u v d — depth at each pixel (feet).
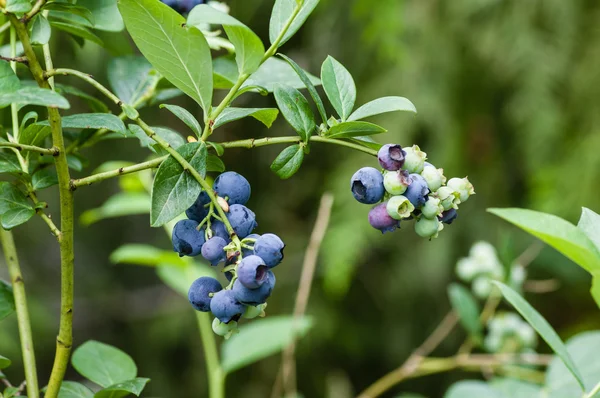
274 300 13.34
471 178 12.42
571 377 5.73
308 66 12.76
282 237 14.01
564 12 11.30
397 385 13.98
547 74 11.34
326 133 3.54
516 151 12.20
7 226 3.48
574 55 11.57
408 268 12.90
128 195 7.54
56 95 2.78
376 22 10.91
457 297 7.32
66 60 9.27
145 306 14.64
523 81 11.44
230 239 3.20
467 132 12.13
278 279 13.52
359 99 12.12
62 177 3.19
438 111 11.68
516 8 11.47
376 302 13.71
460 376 13.37
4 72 3.13
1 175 6.66
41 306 12.26
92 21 3.73
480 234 12.32
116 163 7.45
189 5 4.33
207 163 3.59
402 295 13.17
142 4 3.10
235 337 6.41
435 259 12.41
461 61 11.87
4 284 4.11
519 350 7.48
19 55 4.60
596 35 11.51
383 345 13.69
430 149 12.02
